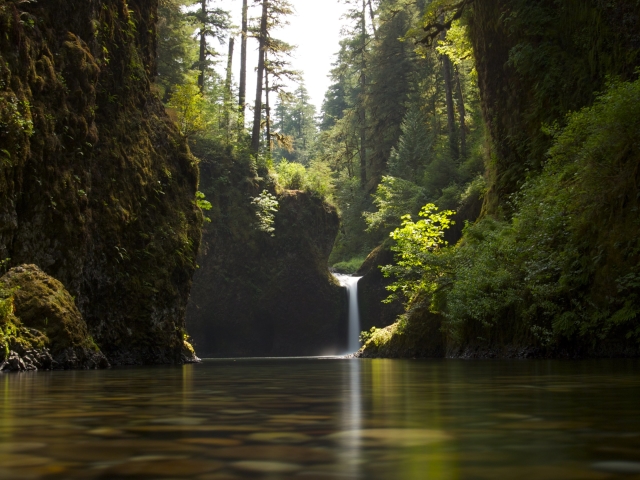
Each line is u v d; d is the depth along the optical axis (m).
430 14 22.14
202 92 35.06
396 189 39.62
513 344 12.49
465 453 1.54
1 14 10.12
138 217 14.34
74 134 11.96
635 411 2.53
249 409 2.69
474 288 13.40
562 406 2.76
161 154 16.23
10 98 10.07
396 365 9.77
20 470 1.33
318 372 7.27
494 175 18.92
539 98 16.98
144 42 16.45
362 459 1.46
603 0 15.56
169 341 14.56
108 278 12.96
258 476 1.26
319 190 39.19
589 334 10.82
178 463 1.41
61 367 8.91
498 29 19.03
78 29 12.74
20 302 8.90
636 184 10.55
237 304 35.16
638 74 14.42
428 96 52.69
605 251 10.77
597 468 1.34
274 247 36.31
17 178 10.09
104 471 1.31
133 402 3.10
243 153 36.41
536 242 12.64
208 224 33.62
